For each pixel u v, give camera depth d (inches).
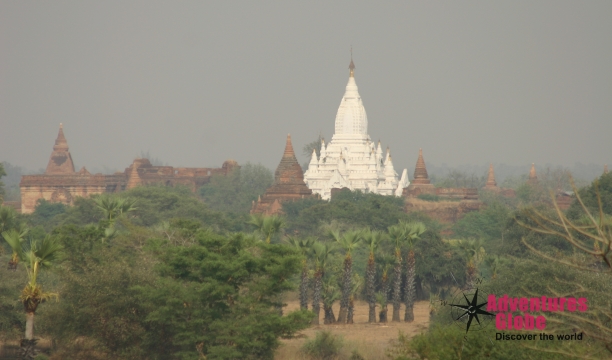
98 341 6496.1
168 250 6717.5
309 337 7849.4
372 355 6628.9
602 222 2878.9
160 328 6569.9
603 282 5403.5
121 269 6614.2
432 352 4439.0
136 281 6594.5
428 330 6141.7
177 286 6269.7
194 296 6294.3
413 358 4726.9
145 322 6550.2
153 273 6796.3
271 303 6648.6
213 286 6314.0
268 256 6737.2
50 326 6614.2
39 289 6200.8
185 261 6520.7
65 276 6648.6
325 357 6732.3
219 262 6358.3
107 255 7106.3
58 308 6574.8
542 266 5925.2
